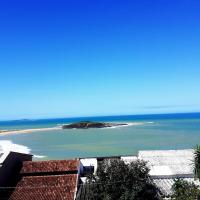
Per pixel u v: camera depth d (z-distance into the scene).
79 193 46.28
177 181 39.44
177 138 134.00
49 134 188.62
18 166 53.56
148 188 41.25
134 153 99.62
